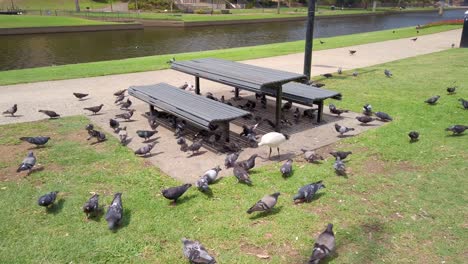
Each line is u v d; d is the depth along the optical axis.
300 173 7.48
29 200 6.53
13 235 5.61
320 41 28.94
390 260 5.08
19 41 45.03
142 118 11.16
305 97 9.91
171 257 5.15
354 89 13.91
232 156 7.77
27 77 16.66
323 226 5.79
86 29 53.50
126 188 6.93
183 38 49.47
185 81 15.88
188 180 7.21
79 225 5.85
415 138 8.90
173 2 95.94
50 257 5.15
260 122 10.61
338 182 7.12
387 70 15.81
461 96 12.46
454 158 7.98
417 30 37.75
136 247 5.34
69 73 17.48
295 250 5.28
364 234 5.60
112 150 8.66
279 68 18.09
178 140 8.66
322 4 136.00
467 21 23.81
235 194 6.71
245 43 45.00
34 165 7.79
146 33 54.41
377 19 91.69
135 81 15.90
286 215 6.07
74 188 6.93
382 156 8.19
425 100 12.02
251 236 5.57
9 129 10.02
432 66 17.77
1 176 7.38
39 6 90.12
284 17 77.69
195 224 5.86
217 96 13.59
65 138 9.41
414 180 7.13
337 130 9.34
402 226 5.77
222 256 5.15
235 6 111.31
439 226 5.76
